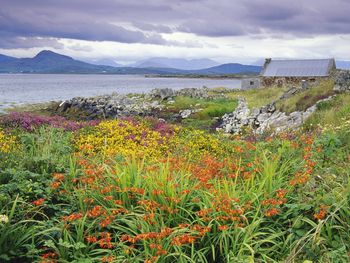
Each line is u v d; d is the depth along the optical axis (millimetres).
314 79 76875
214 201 6320
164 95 54188
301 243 5793
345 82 30219
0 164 7910
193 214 6562
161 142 14797
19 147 11094
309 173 7262
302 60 81375
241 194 6871
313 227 6098
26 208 6469
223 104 47719
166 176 7004
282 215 6422
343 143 10273
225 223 6109
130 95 59375
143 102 51750
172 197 6379
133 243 5797
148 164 9109
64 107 50438
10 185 6742
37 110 51188
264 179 6844
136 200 6812
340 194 6422
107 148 13172
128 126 16328
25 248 5781
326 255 5465
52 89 134750
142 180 7180
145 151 12859
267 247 6004
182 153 12367
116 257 5531
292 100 32281
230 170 8094
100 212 6180
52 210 6738
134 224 6066
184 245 5871
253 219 6188
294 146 9477
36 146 10656
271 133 16031
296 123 24234
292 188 7020
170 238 5746
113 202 6586
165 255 5578
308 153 8367
